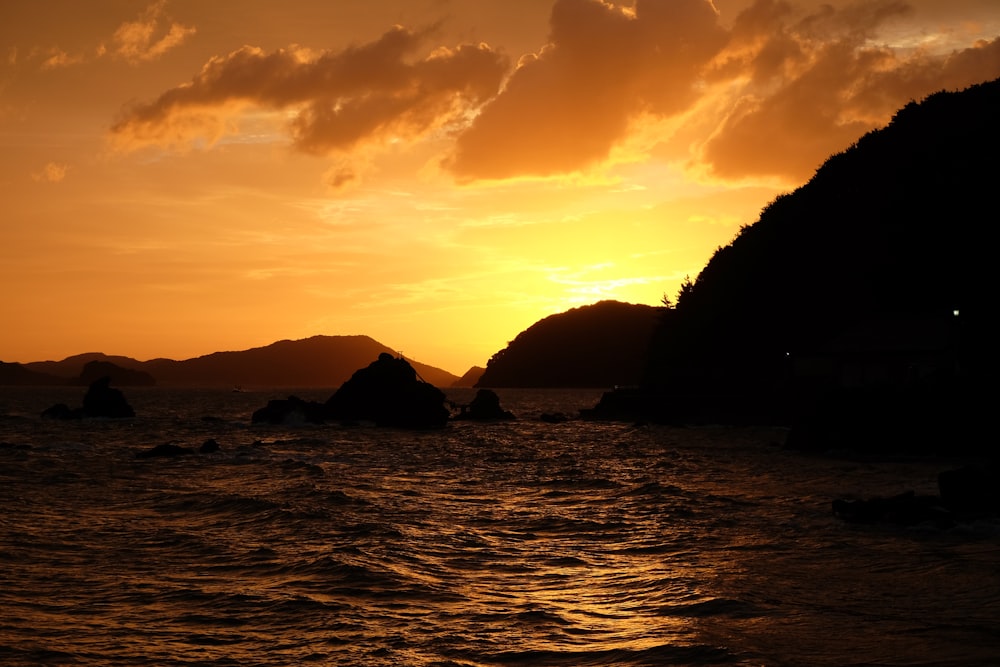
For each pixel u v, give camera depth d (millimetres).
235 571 17812
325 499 28844
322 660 12352
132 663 12141
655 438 71938
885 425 53375
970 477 26000
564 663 12336
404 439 68438
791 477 39344
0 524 23031
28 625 13711
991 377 53406
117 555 19250
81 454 48656
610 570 18469
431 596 16016
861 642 13180
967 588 16672
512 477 39312
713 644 13086
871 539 22250
